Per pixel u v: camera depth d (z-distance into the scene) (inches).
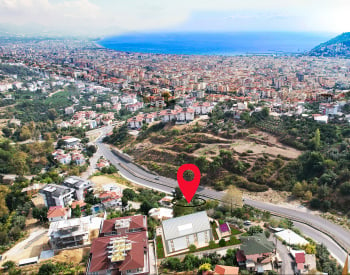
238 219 4557.1
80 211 5187.0
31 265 3878.0
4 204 5467.5
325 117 7632.9
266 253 3444.9
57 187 5565.9
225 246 3818.9
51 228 4306.1
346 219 4958.2
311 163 6127.0
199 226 3949.3
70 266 3806.6
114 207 5477.4
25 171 7524.6
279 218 5088.6
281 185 6072.8
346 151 6176.2
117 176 7495.1
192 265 3496.6
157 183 7062.0
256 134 7765.8
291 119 7869.1
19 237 4640.8
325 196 5442.9
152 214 4832.7
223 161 6870.1
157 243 3998.5
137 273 3344.0
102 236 4062.5
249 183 6294.3
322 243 4148.6
